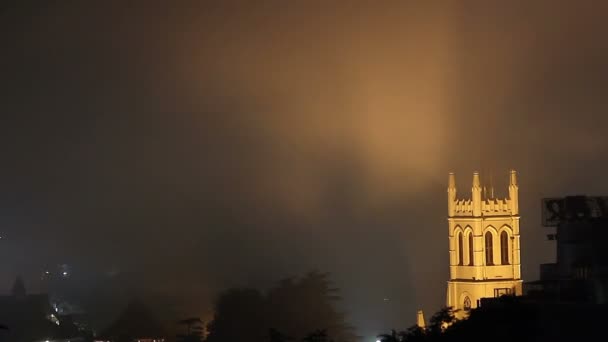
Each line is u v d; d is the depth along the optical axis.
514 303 183.88
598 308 176.62
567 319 176.00
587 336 173.25
